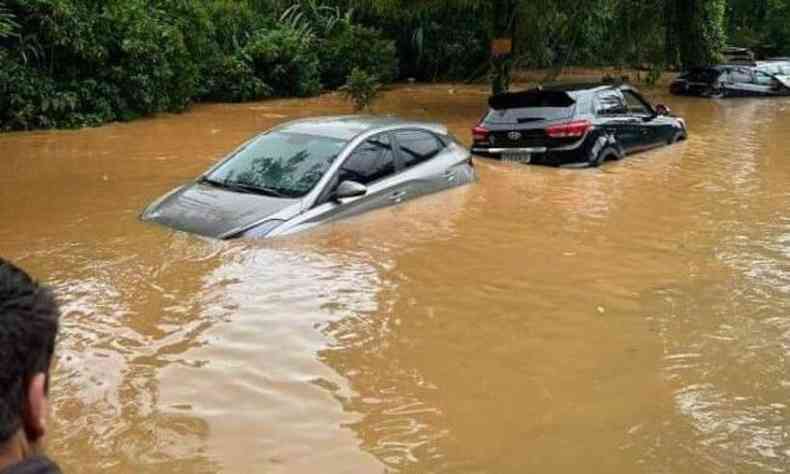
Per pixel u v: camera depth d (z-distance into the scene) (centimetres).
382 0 2270
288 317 607
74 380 496
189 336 567
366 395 494
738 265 776
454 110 2209
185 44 2223
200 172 1184
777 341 593
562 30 2408
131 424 448
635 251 816
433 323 611
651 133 1451
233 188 870
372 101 2244
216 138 1606
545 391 508
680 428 464
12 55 1773
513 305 654
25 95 1738
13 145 1498
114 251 742
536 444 444
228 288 661
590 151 1267
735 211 999
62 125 1775
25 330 142
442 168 1022
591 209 985
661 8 2583
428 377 521
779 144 1575
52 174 1167
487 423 466
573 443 446
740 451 439
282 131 952
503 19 2266
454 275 721
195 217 817
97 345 547
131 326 580
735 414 482
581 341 587
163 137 1620
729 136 1692
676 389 514
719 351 573
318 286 674
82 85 1855
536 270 745
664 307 659
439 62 3250
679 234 887
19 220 859
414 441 443
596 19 2409
